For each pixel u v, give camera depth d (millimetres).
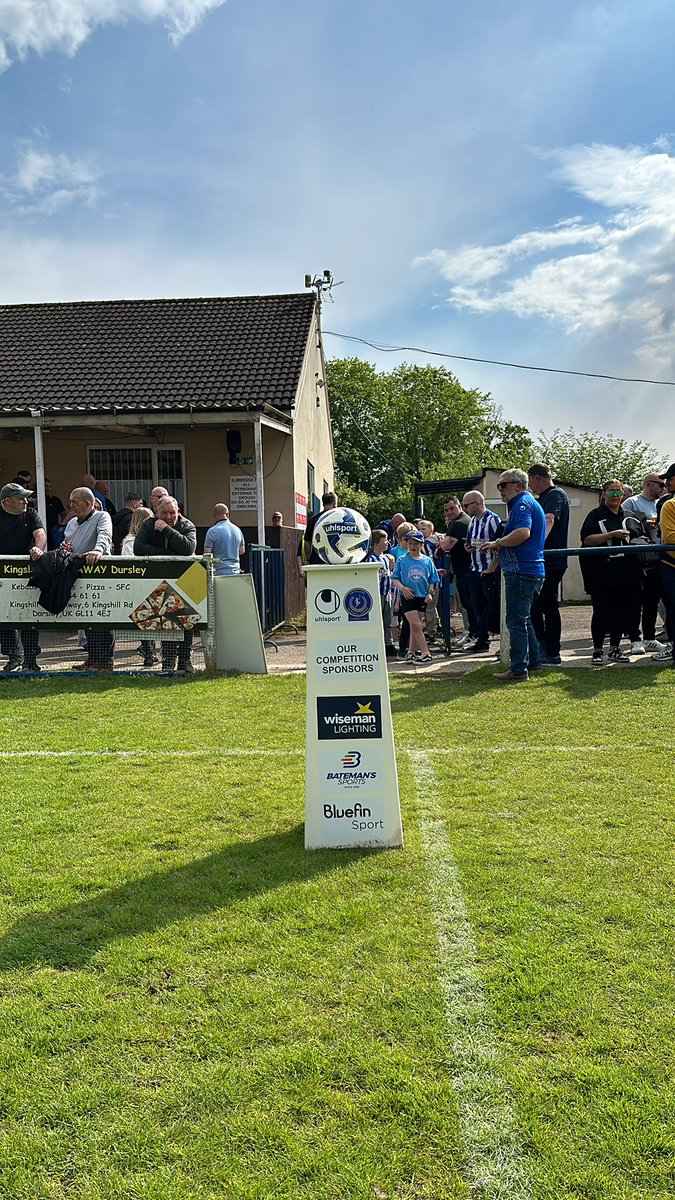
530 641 8180
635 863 3635
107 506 13922
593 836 3955
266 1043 2479
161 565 8742
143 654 9195
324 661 3973
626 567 8273
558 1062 2357
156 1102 2252
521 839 3939
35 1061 2424
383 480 55156
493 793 4625
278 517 13836
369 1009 2625
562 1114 2168
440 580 10867
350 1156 2057
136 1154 2084
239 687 7973
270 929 3135
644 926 3078
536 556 7590
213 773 5156
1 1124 2195
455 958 2895
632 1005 2598
